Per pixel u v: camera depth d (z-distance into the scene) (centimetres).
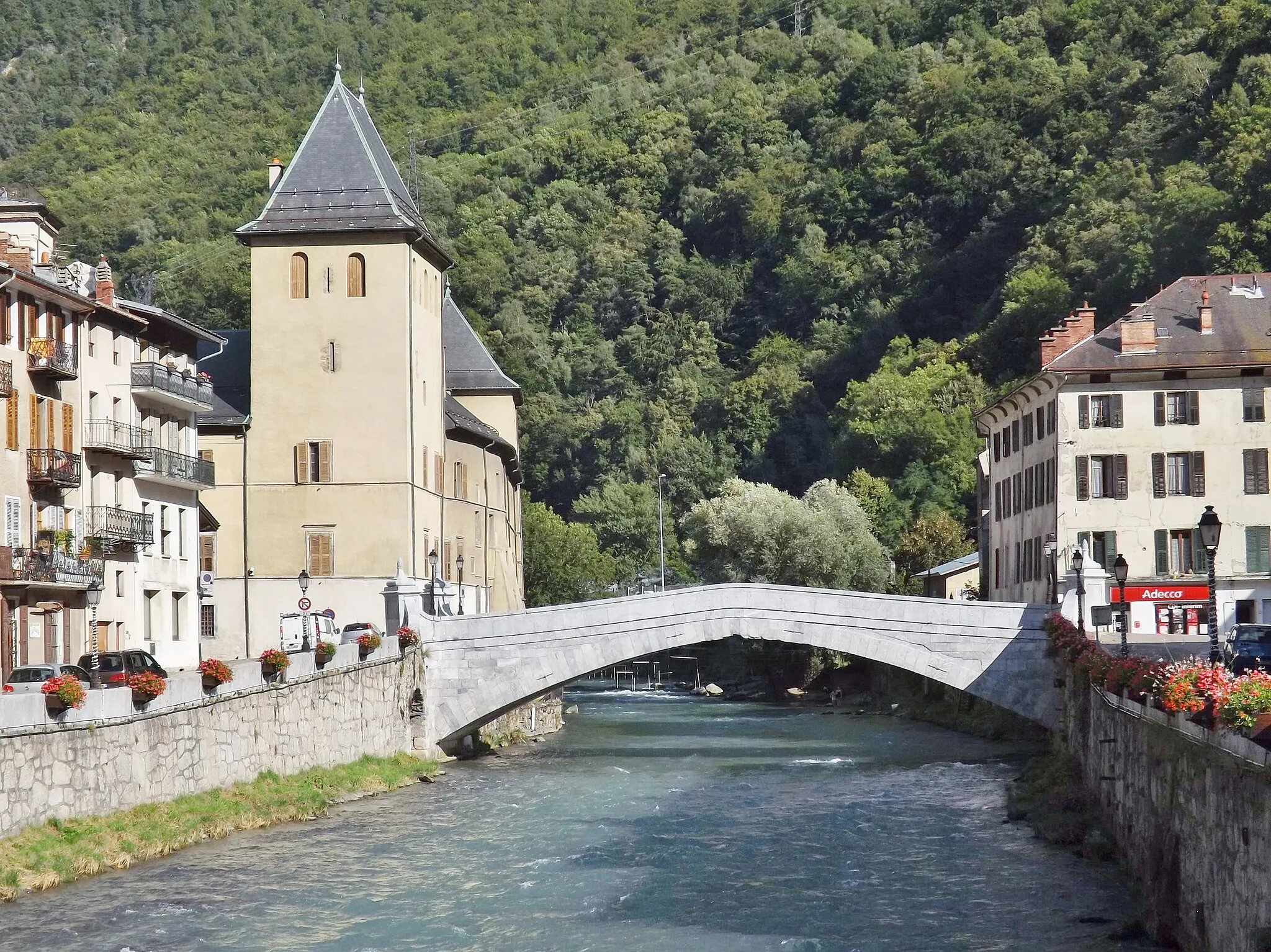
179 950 2966
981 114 17362
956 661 5872
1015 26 18775
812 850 4050
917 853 3969
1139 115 14688
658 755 6488
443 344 8225
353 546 7212
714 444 16450
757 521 11094
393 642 5672
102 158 17638
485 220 19112
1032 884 3519
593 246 19438
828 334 17050
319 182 7400
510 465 9662
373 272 7269
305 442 7250
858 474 13000
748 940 3059
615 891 3544
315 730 4941
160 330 6544
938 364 14100
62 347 5425
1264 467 6988
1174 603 6988
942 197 17225
